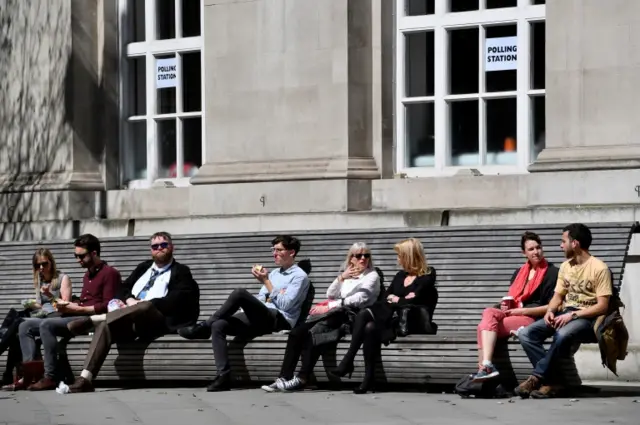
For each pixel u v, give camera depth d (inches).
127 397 786.8
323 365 798.5
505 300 765.3
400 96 987.3
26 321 854.5
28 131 1103.6
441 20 972.6
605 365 759.7
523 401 732.7
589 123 886.4
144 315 836.6
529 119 944.9
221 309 816.9
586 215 874.8
